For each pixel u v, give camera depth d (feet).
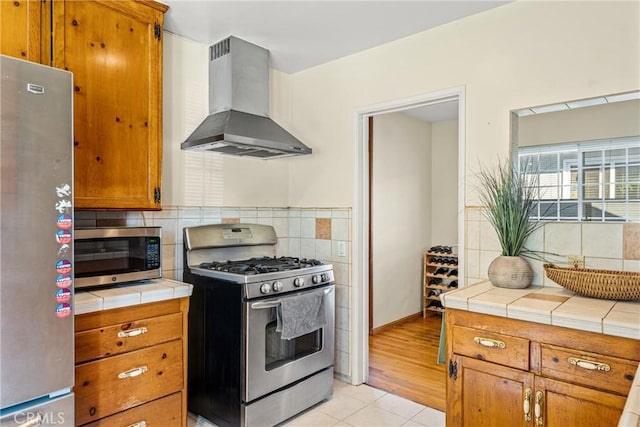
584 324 4.71
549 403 5.01
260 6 7.31
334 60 9.89
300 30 8.23
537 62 6.82
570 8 6.50
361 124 9.57
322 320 8.45
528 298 5.74
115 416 5.85
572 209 6.52
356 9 7.39
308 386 8.26
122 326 5.92
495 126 7.25
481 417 5.56
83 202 6.27
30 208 4.20
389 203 14.12
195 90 8.92
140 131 7.02
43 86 4.31
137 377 6.09
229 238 9.21
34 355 4.25
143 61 7.06
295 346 8.14
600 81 6.22
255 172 10.23
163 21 7.66
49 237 4.34
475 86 7.52
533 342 5.13
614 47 6.11
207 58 9.12
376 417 7.98
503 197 6.82
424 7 7.28
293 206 10.97
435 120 15.93
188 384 8.24
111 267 6.45
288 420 7.88
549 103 6.68
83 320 5.52
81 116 6.25
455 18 7.70
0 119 3.99
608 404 4.60
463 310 5.74
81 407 5.49
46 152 4.32
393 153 14.33
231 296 7.35
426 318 15.46
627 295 5.41
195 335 8.10
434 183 16.28
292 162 11.00
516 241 6.70
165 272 8.38
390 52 8.82
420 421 7.82
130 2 6.85
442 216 16.15
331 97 9.99
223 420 7.48
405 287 14.96
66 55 6.07
